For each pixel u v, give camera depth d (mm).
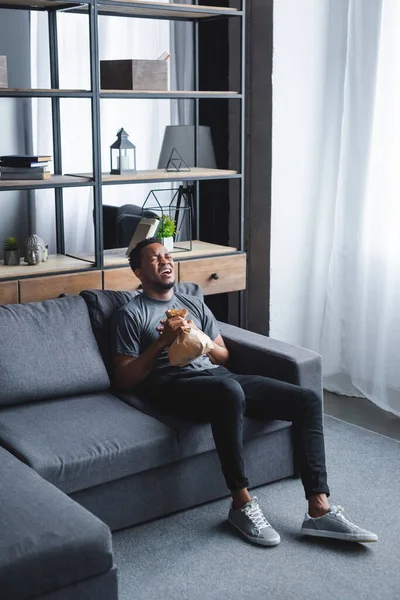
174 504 2750
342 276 4098
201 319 3227
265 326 4141
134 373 2936
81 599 1989
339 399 4086
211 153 4160
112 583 2039
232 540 2650
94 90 3268
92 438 2578
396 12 3684
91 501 2531
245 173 4090
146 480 2656
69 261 3496
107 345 3111
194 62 3996
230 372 3074
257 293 4156
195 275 3693
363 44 3807
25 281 3225
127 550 2576
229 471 2678
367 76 3818
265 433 2934
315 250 4148
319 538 2676
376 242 3910
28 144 3592
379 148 3826
